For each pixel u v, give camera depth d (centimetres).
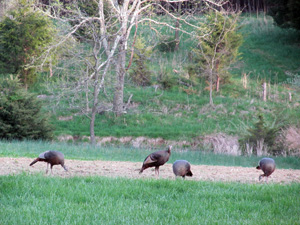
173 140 6975
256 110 8169
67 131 7250
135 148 5719
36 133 6244
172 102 8706
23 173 2364
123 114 8088
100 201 1736
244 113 8044
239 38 9225
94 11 8175
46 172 2431
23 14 8669
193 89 9412
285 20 12031
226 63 9400
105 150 4919
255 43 12581
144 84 9444
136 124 7775
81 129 7481
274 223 1458
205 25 8325
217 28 8819
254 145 5772
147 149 5759
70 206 1648
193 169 3228
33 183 2016
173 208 1705
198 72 9525
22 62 8762
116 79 7019
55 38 7156
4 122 6038
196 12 8638
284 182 2655
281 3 12012
